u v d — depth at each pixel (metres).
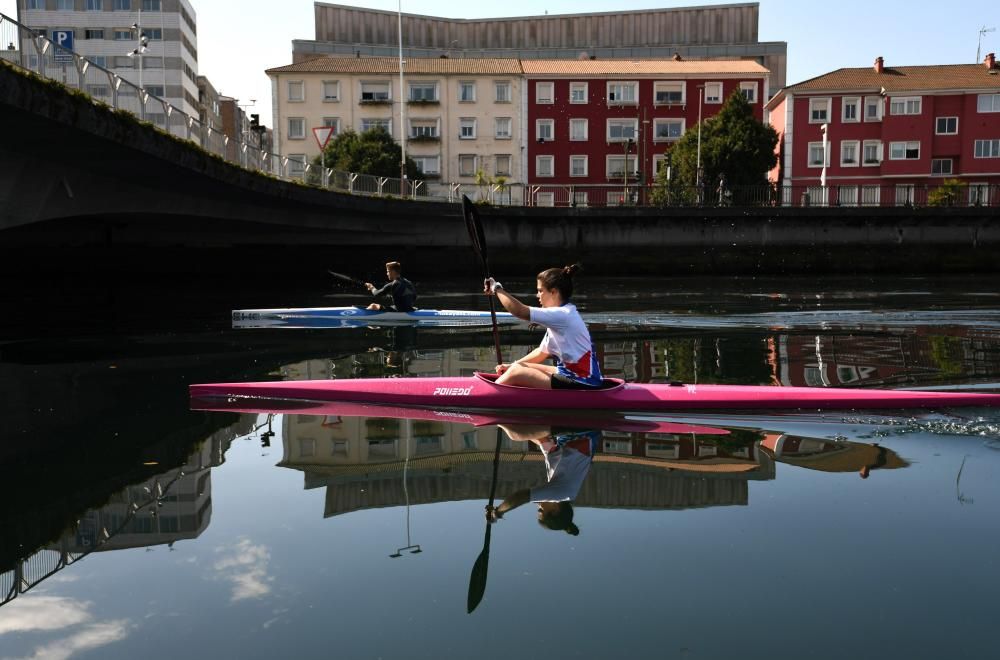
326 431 5.22
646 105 48.69
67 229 23.75
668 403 5.78
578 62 50.94
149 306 16.52
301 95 48.59
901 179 44.97
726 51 59.66
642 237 31.20
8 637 2.53
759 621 2.56
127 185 16.52
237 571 3.01
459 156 49.19
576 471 4.25
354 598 2.77
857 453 4.59
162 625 2.59
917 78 45.09
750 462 4.40
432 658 2.35
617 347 9.50
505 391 5.89
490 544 3.22
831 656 2.34
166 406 6.10
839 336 10.45
